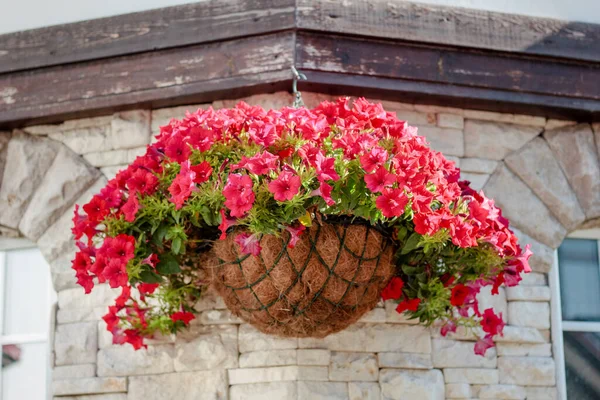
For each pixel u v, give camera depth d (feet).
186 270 11.43
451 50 12.62
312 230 9.89
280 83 12.07
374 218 9.71
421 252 10.66
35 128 13.33
